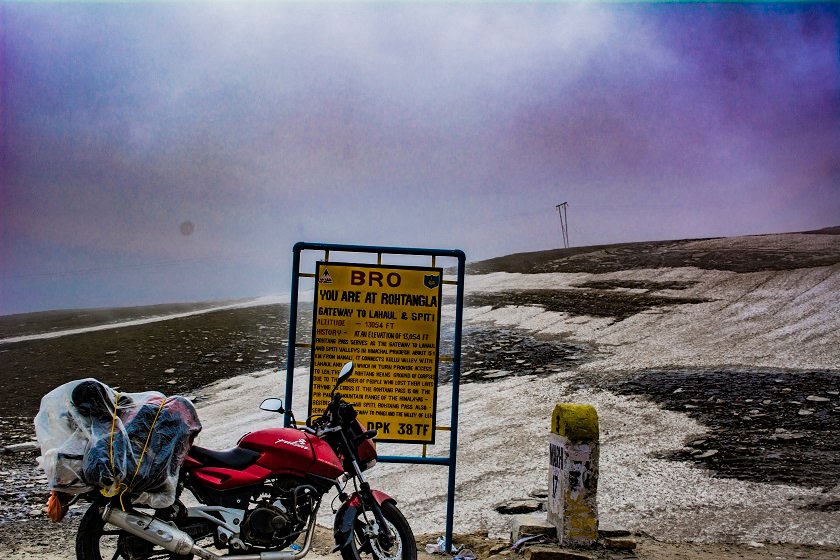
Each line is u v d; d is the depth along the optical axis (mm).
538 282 29547
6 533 7062
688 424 11430
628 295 25219
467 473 9828
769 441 10320
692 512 7773
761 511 7727
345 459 5348
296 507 5008
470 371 16984
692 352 17109
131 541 4820
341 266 6641
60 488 4586
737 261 28734
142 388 17828
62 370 20016
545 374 16062
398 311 6648
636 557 6000
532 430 11812
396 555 5250
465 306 25578
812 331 18156
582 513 6098
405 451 11141
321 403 6578
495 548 6312
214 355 21141
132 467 4617
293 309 6543
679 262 30125
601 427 11656
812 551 6473
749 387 13391
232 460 5016
